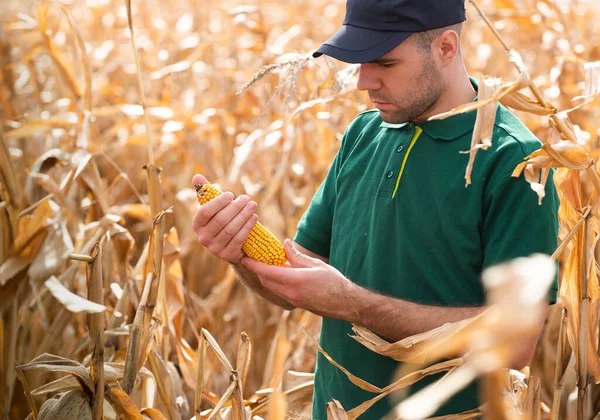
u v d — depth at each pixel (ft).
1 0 16.70
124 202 17.71
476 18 21.81
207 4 24.76
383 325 6.75
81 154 11.00
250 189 15.79
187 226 16.20
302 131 15.10
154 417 7.55
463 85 7.16
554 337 10.27
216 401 10.02
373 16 6.82
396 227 7.20
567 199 7.07
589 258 7.14
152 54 23.08
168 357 10.50
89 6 26.13
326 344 7.83
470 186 6.81
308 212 8.61
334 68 8.77
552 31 16.51
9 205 8.82
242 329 14.26
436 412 7.00
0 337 9.16
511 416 4.54
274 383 7.58
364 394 7.39
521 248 6.48
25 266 8.38
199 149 17.42
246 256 7.00
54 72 19.17
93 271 7.19
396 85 6.88
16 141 14.10
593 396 8.99
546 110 6.67
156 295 7.68
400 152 7.27
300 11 24.73
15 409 10.26
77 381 7.64
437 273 7.01
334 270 6.77
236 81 19.83
